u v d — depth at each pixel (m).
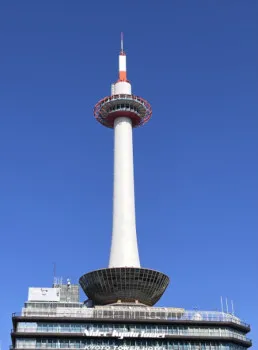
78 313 139.75
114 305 146.38
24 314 138.88
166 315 142.62
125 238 157.88
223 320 142.88
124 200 162.50
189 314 143.50
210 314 144.12
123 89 176.88
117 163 167.88
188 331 140.25
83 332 136.38
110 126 179.00
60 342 134.88
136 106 174.00
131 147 171.00
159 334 137.62
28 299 144.75
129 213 161.38
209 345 139.25
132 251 156.88
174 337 137.88
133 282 148.25
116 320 138.38
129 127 172.88
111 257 157.12
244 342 144.38
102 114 175.50
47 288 147.12
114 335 136.12
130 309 141.62
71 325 137.50
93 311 140.38
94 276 149.50
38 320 136.88
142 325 139.50
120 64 181.75
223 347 139.38
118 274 147.62
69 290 162.62
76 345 135.12
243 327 146.00
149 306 148.38
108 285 148.50
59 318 137.25
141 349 136.50
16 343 133.75
